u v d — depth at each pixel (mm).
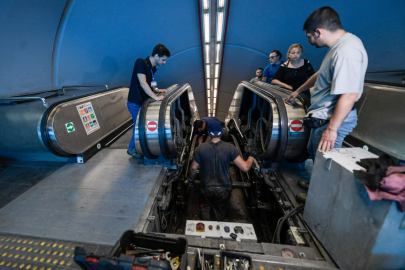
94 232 1639
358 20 4074
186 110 5348
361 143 2352
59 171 2699
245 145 3773
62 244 1506
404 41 3834
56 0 3867
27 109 2672
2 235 1601
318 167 1462
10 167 2832
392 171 954
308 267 1254
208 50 6715
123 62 6184
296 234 1619
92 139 3312
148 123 2385
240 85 4434
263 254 1385
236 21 5422
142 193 2176
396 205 897
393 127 2006
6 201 2061
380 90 2281
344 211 1188
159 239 1150
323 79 1572
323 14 1367
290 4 4594
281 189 2262
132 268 861
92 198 2098
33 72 4176
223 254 1226
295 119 2240
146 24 5266
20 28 3646
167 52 2531
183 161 3195
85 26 4547
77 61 5039
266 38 5824
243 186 2863
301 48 2633
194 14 5199
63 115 2760
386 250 1004
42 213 1872
